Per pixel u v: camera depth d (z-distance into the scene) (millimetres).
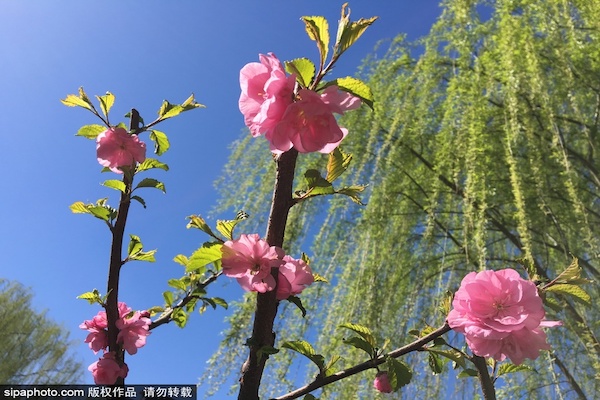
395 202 4547
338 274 4129
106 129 1542
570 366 3236
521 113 3773
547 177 3730
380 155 4320
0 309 7738
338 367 3375
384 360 1061
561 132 3838
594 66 3852
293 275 1066
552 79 3924
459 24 4406
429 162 4660
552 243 3566
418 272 4238
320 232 4238
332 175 1082
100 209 1416
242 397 953
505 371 1324
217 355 3139
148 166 1544
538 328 990
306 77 931
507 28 3863
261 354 948
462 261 4074
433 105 4969
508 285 994
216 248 993
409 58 5312
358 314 3826
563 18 3789
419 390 3236
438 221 4289
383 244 4328
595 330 2906
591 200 3771
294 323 3848
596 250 2865
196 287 1585
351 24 957
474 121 3863
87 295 1423
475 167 3680
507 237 4250
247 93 945
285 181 1021
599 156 3602
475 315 986
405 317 3832
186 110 1617
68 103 1565
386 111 4895
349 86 934
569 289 1076
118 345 1360
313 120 887
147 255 1474
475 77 4109
